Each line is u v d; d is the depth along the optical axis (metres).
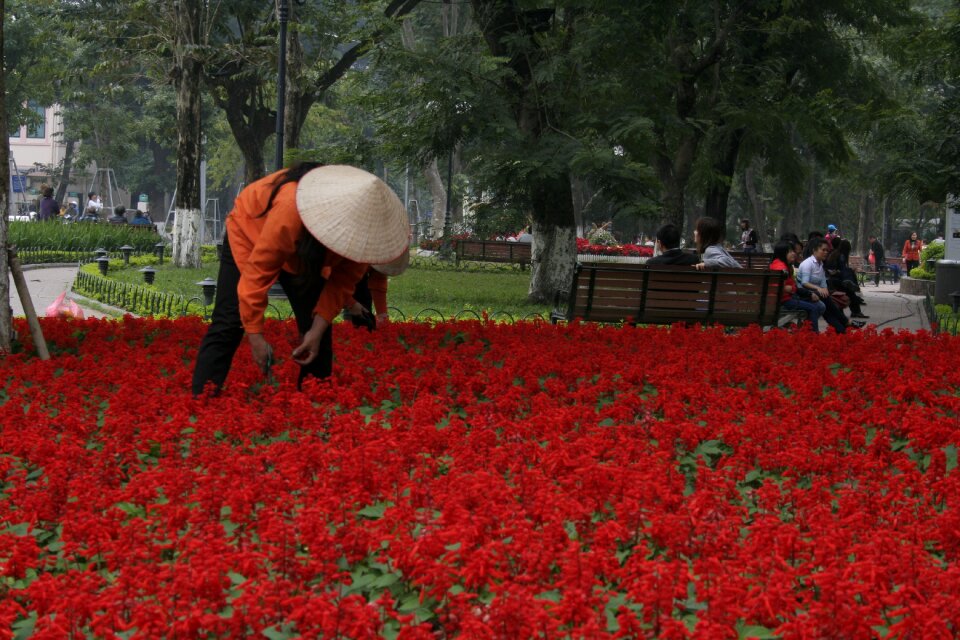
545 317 16.59
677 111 20.88
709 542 4.01
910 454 5.71
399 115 18.36
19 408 5.78
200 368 6.72
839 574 3.59
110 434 5.48
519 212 19.34
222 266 6.79
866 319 19.16
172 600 3.57
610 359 7.98
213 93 35.31
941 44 19.06
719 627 3.15
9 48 49.03
